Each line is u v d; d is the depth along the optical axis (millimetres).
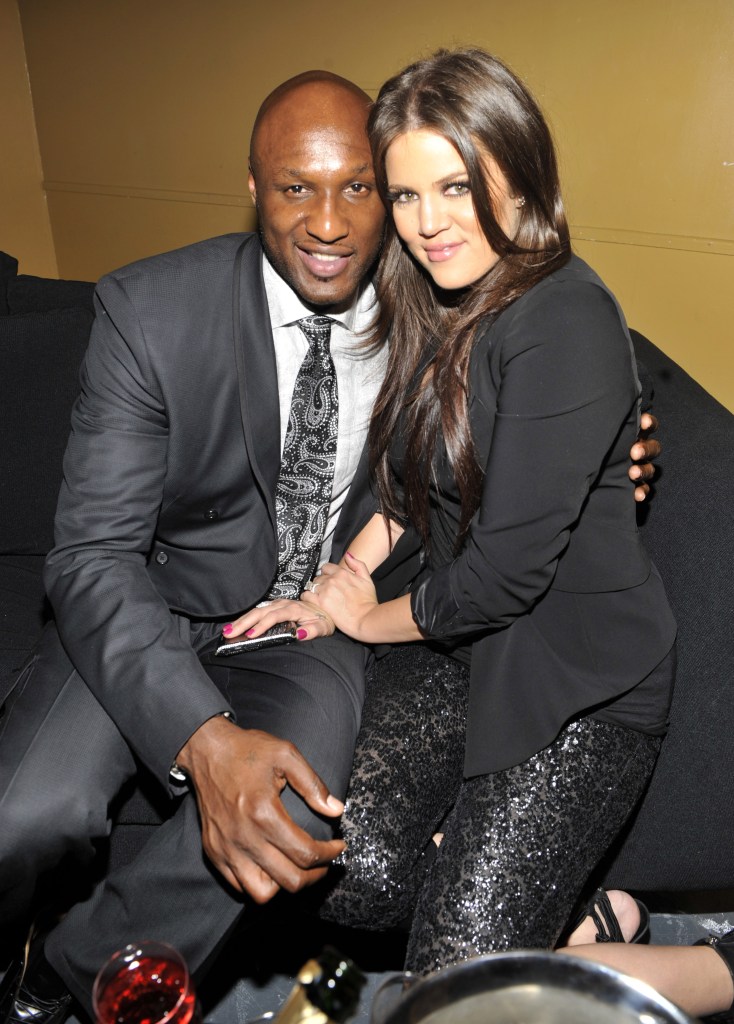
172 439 1377
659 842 1453
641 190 2482
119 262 3562
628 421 1246
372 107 1222
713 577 1372
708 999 1210
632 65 2381
